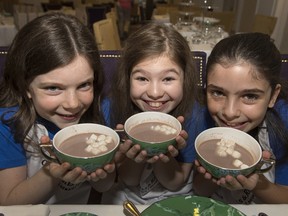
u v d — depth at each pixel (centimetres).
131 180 118
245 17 633
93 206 79
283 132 106
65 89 89
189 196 76
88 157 69
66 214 73
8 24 427
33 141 102
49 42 86
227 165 73
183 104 111
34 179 95
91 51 92
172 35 104
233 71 87
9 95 103
